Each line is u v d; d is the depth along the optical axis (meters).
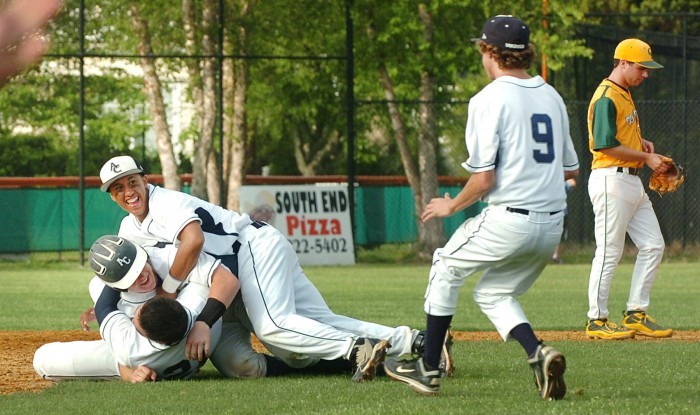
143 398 16.38
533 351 15.73
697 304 40.97
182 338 18.05
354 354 18.34
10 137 100.38
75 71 77.75
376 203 79.31
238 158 81.12
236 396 16.53
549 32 77.88
